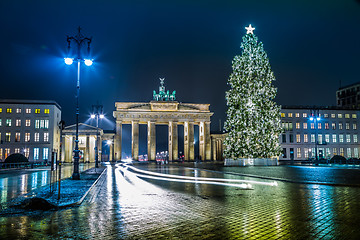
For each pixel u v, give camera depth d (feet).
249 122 154.20
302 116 281.95
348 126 288.71
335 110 288.30
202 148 339.57
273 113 155.63
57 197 48.78
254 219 32.71
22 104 281.95
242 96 157.58
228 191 57.57
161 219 33.04
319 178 82.23
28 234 27.30
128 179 89.45
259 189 60.44
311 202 43.50
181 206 41.11
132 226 29.99
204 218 33.40
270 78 156.25
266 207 39.83
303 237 25.75
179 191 58.29
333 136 284.61
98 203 44.19
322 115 285.43
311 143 279.69
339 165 178.60
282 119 277.64
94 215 35.37
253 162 159.02
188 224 30.66
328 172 109.70
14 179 88.17
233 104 159.84
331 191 56.03
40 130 280.92
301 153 276.41
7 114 279.69
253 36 159.02
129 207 40.60
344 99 361.51
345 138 286.46
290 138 276.82
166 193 55.31
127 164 247.50
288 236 26.05
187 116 331.98
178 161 312.29
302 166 163.94
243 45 158.71
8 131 277.64
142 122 330.13
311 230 27.96
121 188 64.64
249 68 155.02
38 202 39.32
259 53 157.89
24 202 40.32
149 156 325.21
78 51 85.35
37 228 29.40
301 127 280.10
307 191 56.49
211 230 28.27
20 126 279.28
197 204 42.63
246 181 79.10
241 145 155.43
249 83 154.92
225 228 28.96
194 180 83.92
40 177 96.94
